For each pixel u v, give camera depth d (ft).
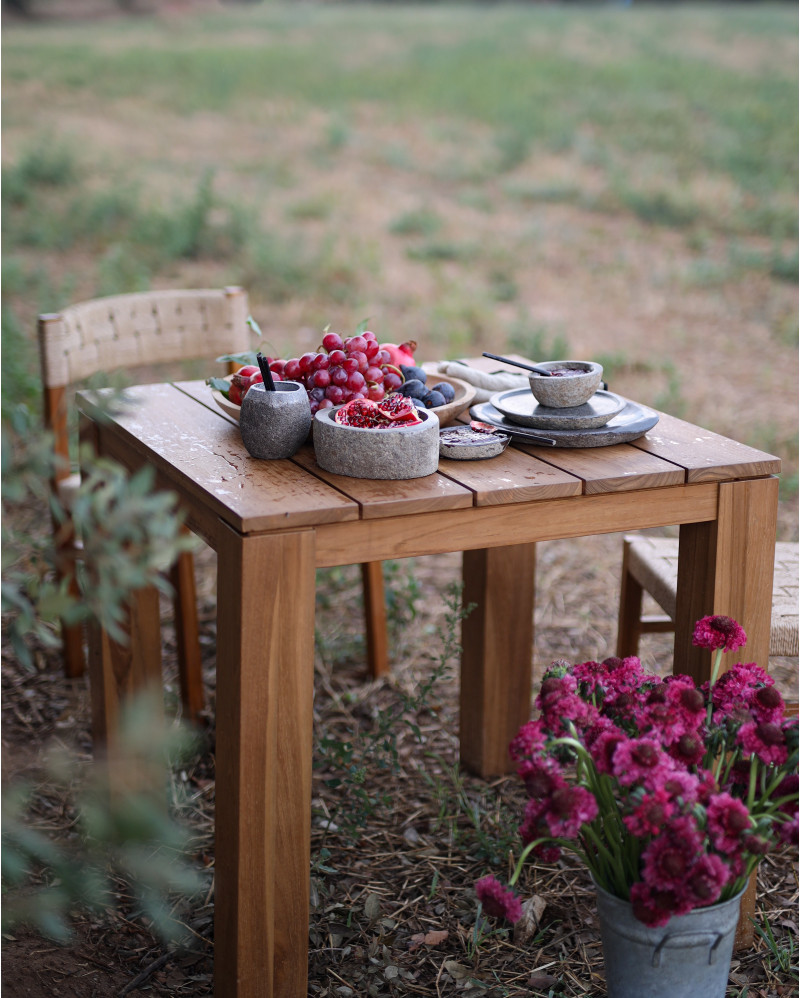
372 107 47.21
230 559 6.14
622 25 66.33
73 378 10.21
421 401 7.32
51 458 4.61
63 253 28.43
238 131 43.27
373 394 7.20
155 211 30.37
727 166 36.35
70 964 7.16
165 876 4.50
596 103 45.32
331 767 9.48
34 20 78.64
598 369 7.47
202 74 53.88
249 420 6.84
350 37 67.21
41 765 9.32
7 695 10.57
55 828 8.41
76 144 39.96
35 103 47.09
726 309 24.58
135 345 10.84
